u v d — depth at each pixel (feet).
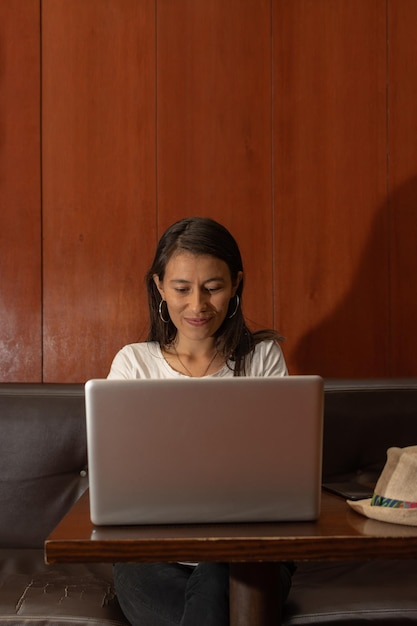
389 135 8.23
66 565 6.30
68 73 8.05
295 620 4.84
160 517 3.76
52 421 6.87
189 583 4.32
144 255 8.11
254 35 8.16
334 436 6.87
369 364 8.23
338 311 8.22
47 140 8.05
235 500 3.76
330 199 8.21
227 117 8.16
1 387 7.11
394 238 8.25
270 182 8.18
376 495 4.07
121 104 8.10
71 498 6.81
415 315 8.25
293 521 3.84
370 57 8.21
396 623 4.83
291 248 8.19
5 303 8.03
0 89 8.02
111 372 6.09
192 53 8.13
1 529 6.70
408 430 6.95
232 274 5.84
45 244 8.05
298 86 8.18
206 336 5.72
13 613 5.04
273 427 3.72
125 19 8.09
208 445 3.71
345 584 5.50
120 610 5.20
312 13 8.18
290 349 8.20
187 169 8.14
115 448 3.69
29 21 8.02
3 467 6.77
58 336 8.06
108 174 8.09
